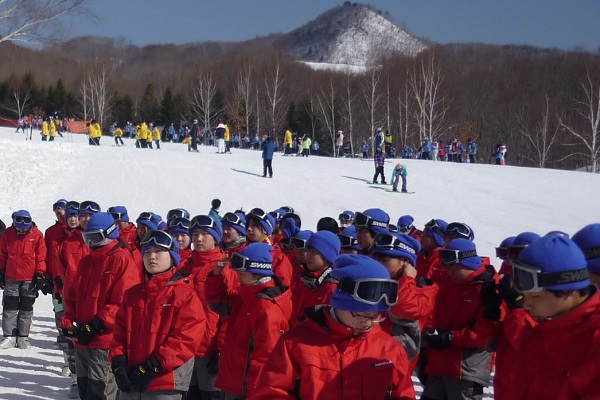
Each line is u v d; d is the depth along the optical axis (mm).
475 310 5363
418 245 5215
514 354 3760
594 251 3648
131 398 5062
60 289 8586
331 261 5434
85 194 26203
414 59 96250
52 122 45719
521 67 101250
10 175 27922
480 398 5551
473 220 24062
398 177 28812
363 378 3346
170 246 5121
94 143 46375
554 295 3094
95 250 6266
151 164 31984
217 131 41938
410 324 4992
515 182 31562
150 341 4988
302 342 3422
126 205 24703
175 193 26547
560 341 3223
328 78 101938
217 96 95625
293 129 85500
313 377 3340
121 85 121750
